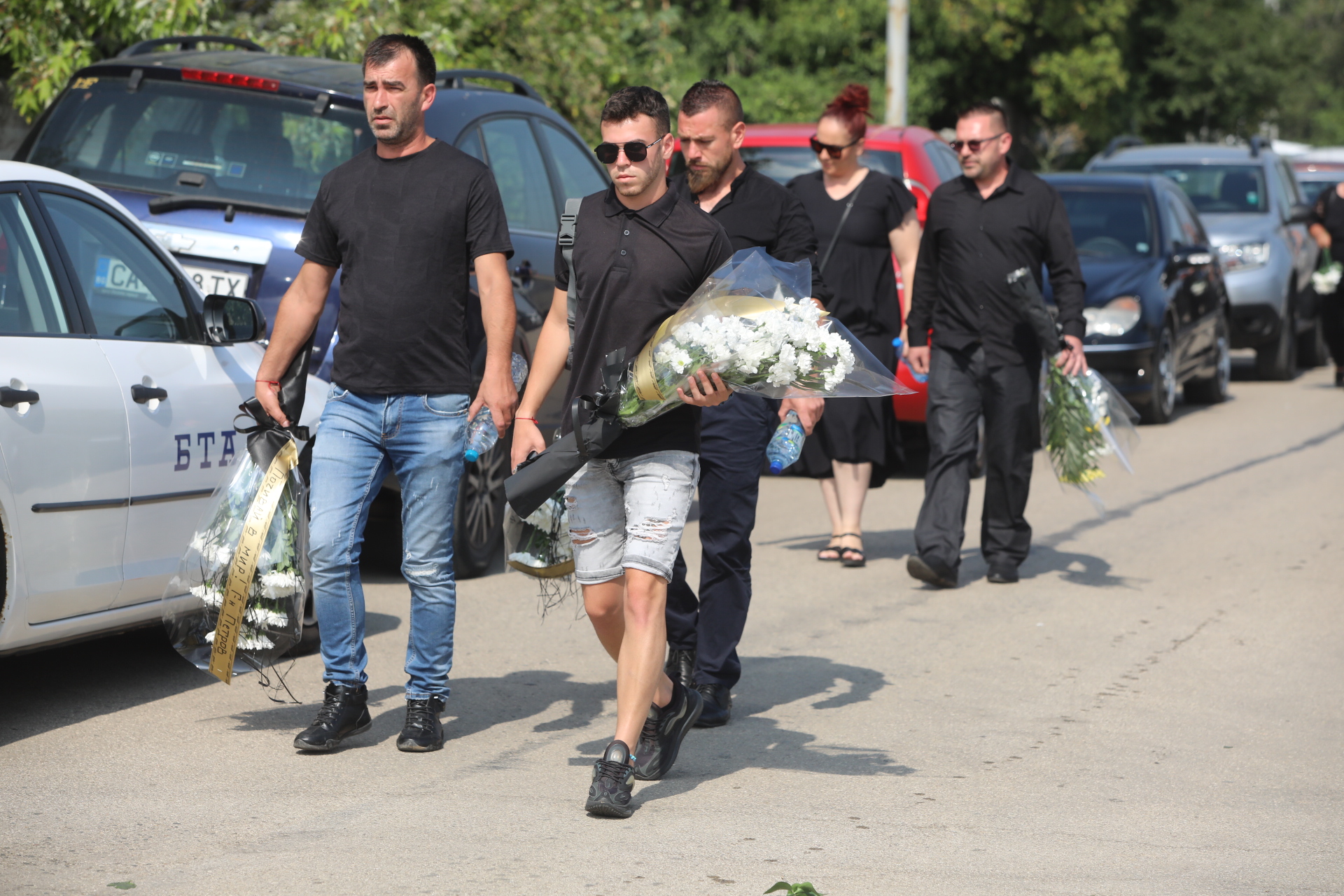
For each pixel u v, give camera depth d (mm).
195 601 6898
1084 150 50188
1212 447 16812
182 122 9711
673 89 20766
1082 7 40562
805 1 35344
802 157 14625
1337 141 67375
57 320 6859
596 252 6016
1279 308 22484
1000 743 7016
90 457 6762
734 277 5762
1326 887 5289
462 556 10109
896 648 8773
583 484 6102
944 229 10086
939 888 5195
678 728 6418
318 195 6758
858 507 11031
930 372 10359
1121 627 9297
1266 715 7531
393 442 6688
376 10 14625
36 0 13273
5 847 5430
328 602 6668
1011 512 10461
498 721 7242
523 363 8609
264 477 6695
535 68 17125
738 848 5559
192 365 7555
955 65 38312
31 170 7023
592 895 5062
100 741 6770
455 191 6621
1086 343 17562
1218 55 52188
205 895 5012
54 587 6645
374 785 6234
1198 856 5582
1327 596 10148
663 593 5957
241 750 6695
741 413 7082
